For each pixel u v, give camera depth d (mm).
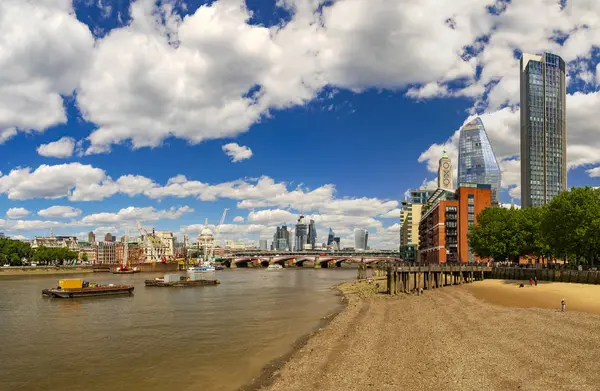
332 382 39250
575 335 49500
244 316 84938
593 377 36156
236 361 51031
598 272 86812
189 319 81812
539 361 40938
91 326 75250
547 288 89438
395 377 39188
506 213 144125
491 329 55781
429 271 116750
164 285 162125
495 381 36312
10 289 149750
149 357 53688
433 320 65750
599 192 104062
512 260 152125
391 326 63969
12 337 66250
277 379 41625
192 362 51031
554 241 106562
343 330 63844
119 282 190000
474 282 121125
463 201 181375
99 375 46562
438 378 38031
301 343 59031
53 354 55562
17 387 43125
